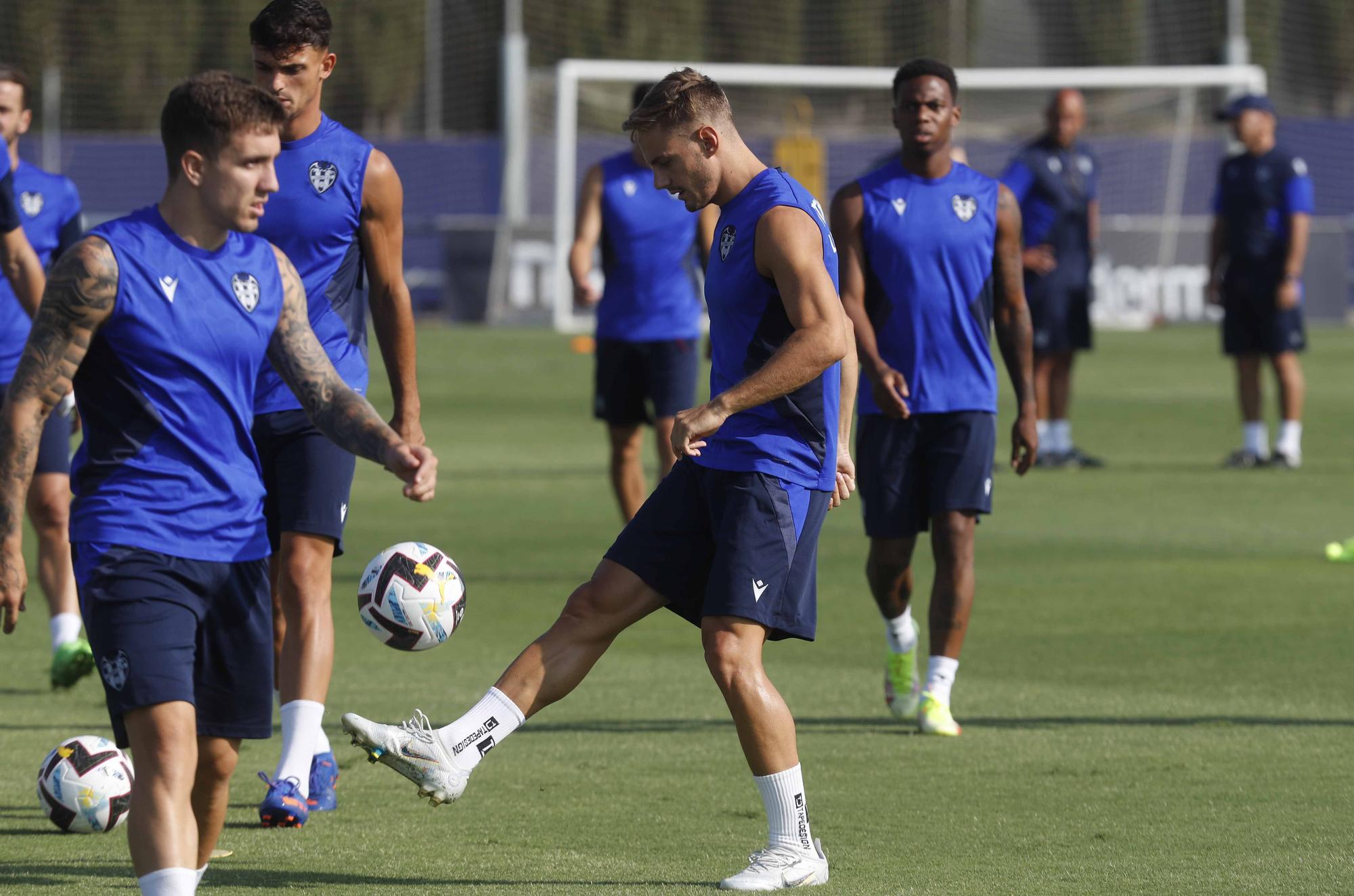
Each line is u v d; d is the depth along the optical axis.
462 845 18.09
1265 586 36.50
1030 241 57.03
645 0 182.50
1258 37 181.62
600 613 17.19
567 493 52.44
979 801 19.95
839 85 128.50
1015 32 184.25
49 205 29.50
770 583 16.70
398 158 150.75
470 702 25.84
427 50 173.50
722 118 17.27
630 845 18.05
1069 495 51.59
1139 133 153.50
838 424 17.44
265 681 14.83
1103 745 22.98
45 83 165.25
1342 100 184.62
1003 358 25.61
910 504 24.70
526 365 97.62
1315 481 54.25
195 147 14.02
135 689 13.73
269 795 18.97
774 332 17.19
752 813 19.47
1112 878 16.56
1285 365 57.22
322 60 20.89
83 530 14.06
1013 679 27.72
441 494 52.28
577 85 145.00
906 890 16.14
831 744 23.17
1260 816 19.11
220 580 14.32
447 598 18.06
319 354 15.09
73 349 13.85
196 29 176.12
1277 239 56.16
